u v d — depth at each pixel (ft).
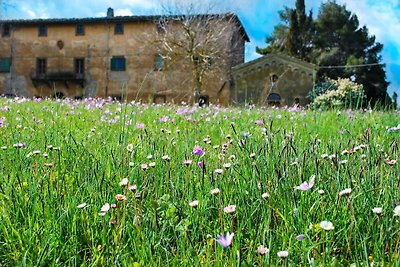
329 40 192.85
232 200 8.24
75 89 150.71
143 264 6.23
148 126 18.63
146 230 7.01
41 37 152.25
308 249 6.18
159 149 11.73
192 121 20.72
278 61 117.29
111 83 147.23
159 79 141.59
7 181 8.88
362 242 6.43
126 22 146.92
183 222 7.61
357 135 14.60
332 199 7.84
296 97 116.47
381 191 7.87
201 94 131.75
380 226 6.91
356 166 9.18
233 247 6.18
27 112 24.86
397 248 6.41
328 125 19.36
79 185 8.69
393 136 13.99
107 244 6.86
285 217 7.30
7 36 153.79
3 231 7.11
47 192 8.32
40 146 12.30
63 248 6.75
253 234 7.04
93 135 14.98
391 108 25.82
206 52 126.21
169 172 9.05
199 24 127.13
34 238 6.95
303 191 8.02
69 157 10.64
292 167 8.93
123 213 7.45
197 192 8.52
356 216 7.37
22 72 152.97
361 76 175.94
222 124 19.88
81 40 150.00
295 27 179.01
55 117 22.06
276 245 6.54
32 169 9.70
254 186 8.50
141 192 8.44
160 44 136.05
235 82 119.85
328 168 9.16
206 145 12.79
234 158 10.00
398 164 8.87
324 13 193.57
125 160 9.93
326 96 69.36
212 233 7.34
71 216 7.47
